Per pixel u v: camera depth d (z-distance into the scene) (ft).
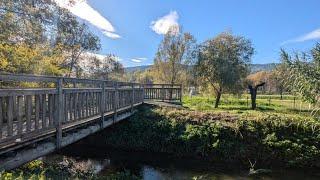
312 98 21.06
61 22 60.13
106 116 37.60
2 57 34.22
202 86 104.53
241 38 103.76
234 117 51.16
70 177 27.43
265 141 46.75
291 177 40.11
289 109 76.07
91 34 80.79
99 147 49.93
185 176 38.32
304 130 47.34
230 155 46.32
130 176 34.45
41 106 22.00
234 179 38.04
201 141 47.60
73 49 69.92
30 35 42.88
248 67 104.17
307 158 44.98
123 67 99.91
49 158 39.37
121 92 43.98
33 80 20.71
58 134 24.17
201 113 53.16
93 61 84.02
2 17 36.94
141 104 58.13
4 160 18.86
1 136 17.93
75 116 27.48
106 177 32.32
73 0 53.78
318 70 20.83
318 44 20.80
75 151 46.60
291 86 22.13
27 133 20.21
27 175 22.00
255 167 43.91
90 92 31.12
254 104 92.73
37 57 42.22
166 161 44.96
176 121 50.98
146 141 49.39
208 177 38.37
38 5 47.44
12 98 18.63
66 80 26.25
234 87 100.27
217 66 99.04
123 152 48.52
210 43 103.09
